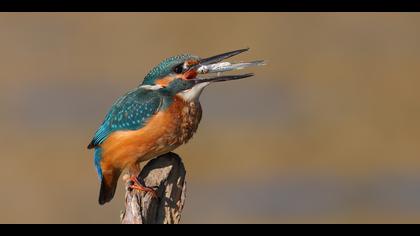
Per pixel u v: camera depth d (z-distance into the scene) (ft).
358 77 73.77
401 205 50.75
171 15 86.48
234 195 51.29
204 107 65.36
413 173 55.01
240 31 83.35
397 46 79.61
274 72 74.43
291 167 55.52
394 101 68.28
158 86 28.07
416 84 72.74
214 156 56.13
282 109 65.72
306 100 67.67
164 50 81.00
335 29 84.12
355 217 49.19
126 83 73.00
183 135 27.86
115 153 27.45
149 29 84.64
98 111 66.49
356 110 66.49
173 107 27.53
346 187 52.90
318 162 56.54
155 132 27.14
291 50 79.46
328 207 50.67
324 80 72.69
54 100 68.59
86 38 83.15
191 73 28.02
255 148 57.72
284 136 60.18
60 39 83.15
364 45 80.84
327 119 64.18
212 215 48.88
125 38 82.89
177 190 25.41
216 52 80.43
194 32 83.05
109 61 78.38
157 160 26.86
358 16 86.33
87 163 54.90
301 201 51.01
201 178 53.47
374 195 52.01
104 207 47.78
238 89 69.31
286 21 84.53
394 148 59.11
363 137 60.95
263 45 80.28
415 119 65.77
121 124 27.27
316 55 78.33
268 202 50.75
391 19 84.99
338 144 59.93
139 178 25.23
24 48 81.20
